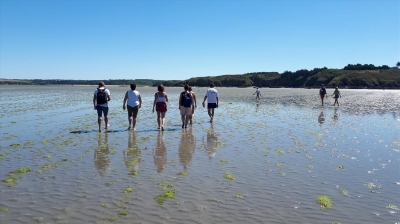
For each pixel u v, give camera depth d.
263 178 8.42
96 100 15.61
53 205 6.57
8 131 15.63
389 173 8.95
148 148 11.89
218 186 7.77
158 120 16.33
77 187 7.62
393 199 7.09
